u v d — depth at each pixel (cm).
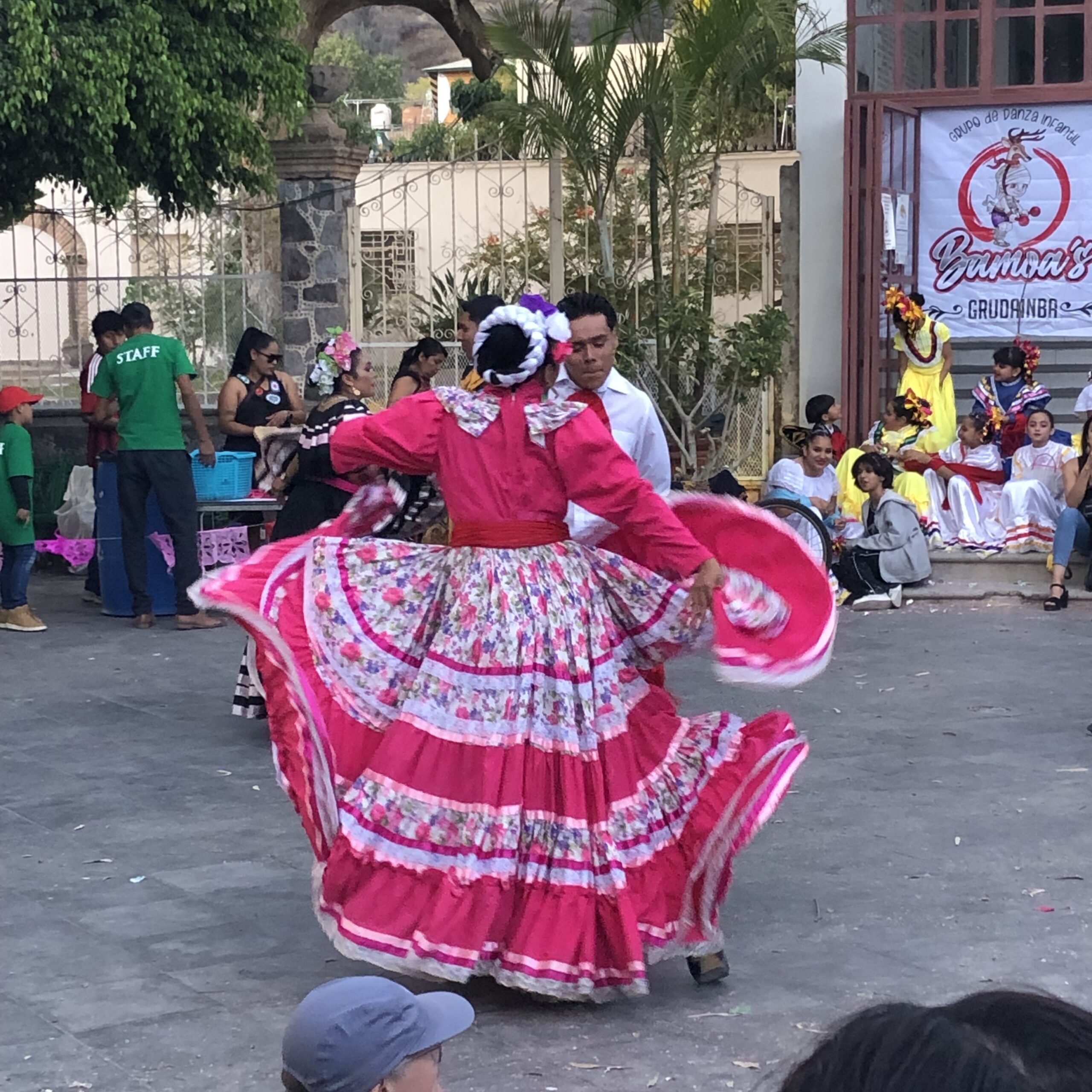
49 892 498
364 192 1720
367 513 451
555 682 393
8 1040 384
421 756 392
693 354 1322
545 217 1514
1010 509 1099
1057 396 1398
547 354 409
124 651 909
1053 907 475
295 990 416
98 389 986
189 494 974
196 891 499
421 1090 198
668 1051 376
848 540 1058
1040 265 1419
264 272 1393
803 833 553
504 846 387
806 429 1242
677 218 1372
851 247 1359
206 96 1105
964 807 582
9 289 1387
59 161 1101
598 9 1300
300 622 415
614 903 389
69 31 1017
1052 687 790
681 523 427
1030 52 1616
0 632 969
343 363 699
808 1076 97
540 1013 400
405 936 386
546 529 405
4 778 637
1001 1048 97
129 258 1423
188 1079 362
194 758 667
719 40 1252
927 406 1181
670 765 408
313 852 474
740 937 453
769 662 434
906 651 891
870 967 428
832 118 1421
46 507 1296
